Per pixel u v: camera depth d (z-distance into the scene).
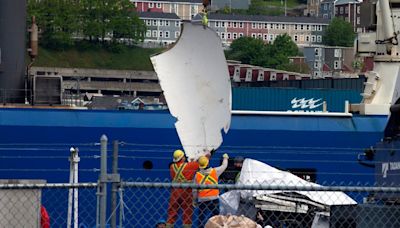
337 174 44.03
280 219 36.12
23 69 46.38
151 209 39.31
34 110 44.22
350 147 46.44
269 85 73.81
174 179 36.19
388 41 49.34
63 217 39.22
